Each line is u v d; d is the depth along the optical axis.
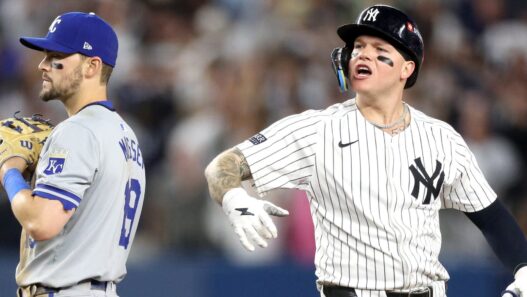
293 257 33.81
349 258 17.81
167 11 45.81
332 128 18.03
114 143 17.62
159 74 43.00
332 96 43.16
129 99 41.38
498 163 40.75
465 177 18.66
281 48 43.56
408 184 17.91
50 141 17.27
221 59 42.66
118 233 17.80
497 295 32.91
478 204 18.95
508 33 48.06
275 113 40.84
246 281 32.16
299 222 33.97
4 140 17.78
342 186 17.81
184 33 45.56
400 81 18.25
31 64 42.28
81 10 45.44
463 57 46.25
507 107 43.72
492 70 46.31
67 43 17.72
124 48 43.53
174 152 38.28
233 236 34.72
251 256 34.28
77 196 16.88
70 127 17.25
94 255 17.31
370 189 17.77
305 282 32.28
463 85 44.84
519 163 41.44
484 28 48.09
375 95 18.02
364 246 17.72
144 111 40.97
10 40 44.31
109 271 17.55
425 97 42.62
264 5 46.59
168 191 36.03
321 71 43.78
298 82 42.34
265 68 42.28
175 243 35.28
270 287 32.22
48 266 17.23
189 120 39.94
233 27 45.47
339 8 46.97
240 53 43.09
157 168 39.06
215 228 35.06
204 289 31.97
